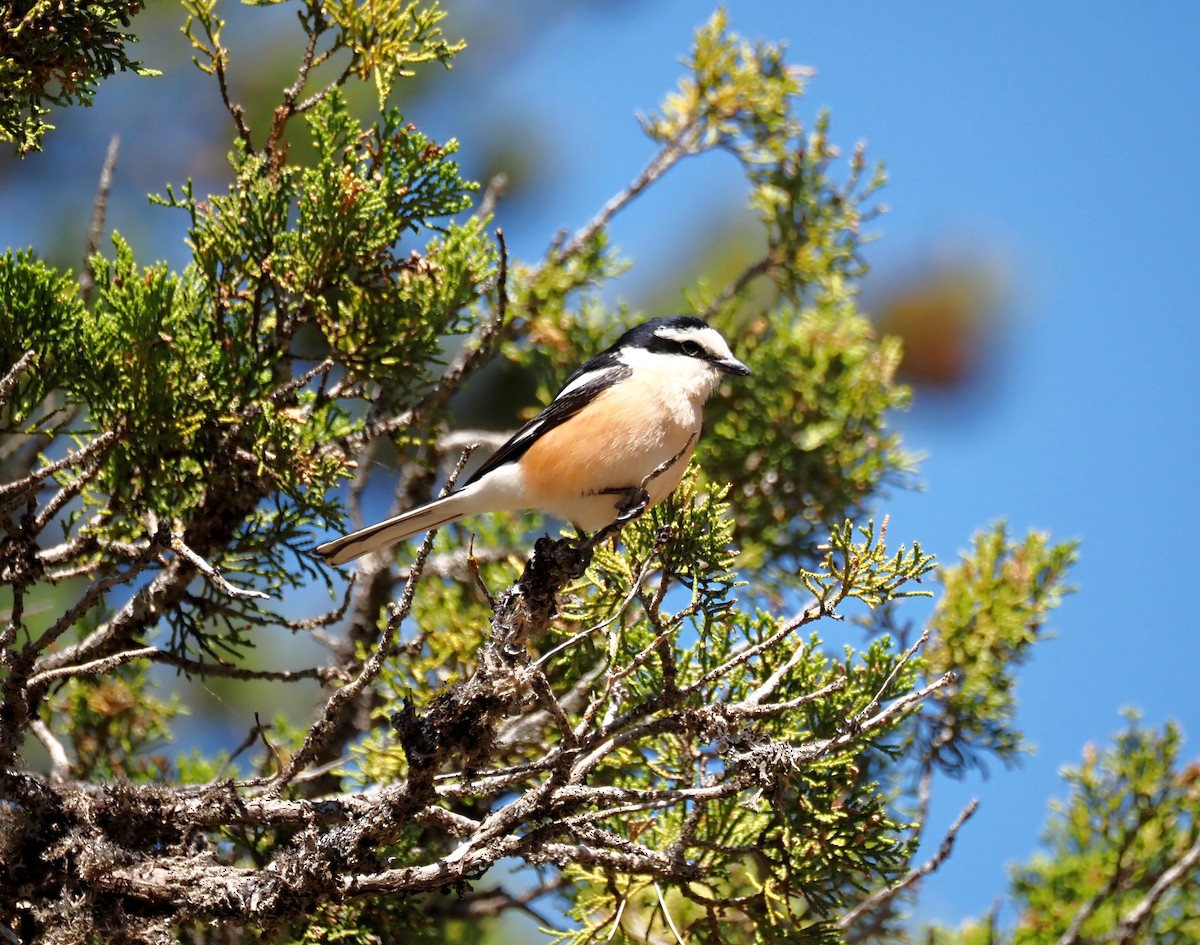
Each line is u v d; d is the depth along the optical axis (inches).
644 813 369.4
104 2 349.1
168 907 298.7
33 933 308.0
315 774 355.9
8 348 359.9
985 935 495.5
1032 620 491.8
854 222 573.9
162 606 379.2
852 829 347.9
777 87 567.2
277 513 387.5
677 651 376.5
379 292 408.8
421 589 488.1
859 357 570.3
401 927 404.2
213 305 404.2
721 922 385.7
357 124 414.9
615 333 557.6
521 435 447.5
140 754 464.1
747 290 621.3
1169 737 511.2
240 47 627.2
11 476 421.1
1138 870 496.1
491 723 287.1
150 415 366.0
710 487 339.3
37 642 304.2
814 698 305.4
